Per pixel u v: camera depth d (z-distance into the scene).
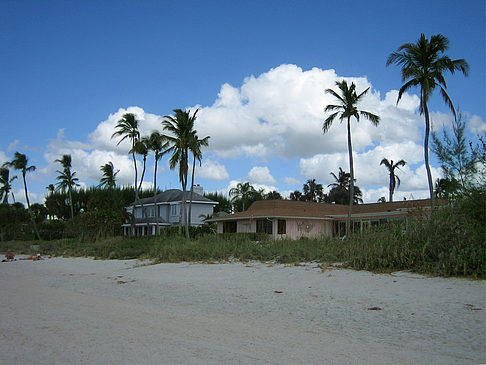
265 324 7.02
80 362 5.12
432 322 6.75
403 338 5.96
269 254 16.64
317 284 10.70
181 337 6.19
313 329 6.62
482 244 10.38
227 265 15.92
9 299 10.01
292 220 39.44
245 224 41.47
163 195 59.28
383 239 12.70
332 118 32.31
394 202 39.25
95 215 32.94
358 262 12.65
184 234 40.53
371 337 6.07
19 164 51.59
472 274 10.14
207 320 7.38
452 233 11.29
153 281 12.88
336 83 31.72
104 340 6.07
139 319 7.51
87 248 26.23
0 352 5.61
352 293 9.32
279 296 9.51
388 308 7.84
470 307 7.54
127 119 45.16
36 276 15.70
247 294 9.98
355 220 40.16
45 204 78.19
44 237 53.03
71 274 16.03
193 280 12.66
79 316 7.84
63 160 66.25
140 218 60.56
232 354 5.32
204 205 55.56
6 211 51.69
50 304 9.22
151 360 5.12
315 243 18.23
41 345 5.89
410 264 11.52
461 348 5.41
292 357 5.18
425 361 4.95
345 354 5.28
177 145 36.31
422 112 26.88
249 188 68.44
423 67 27.06
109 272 16.08
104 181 65.31
